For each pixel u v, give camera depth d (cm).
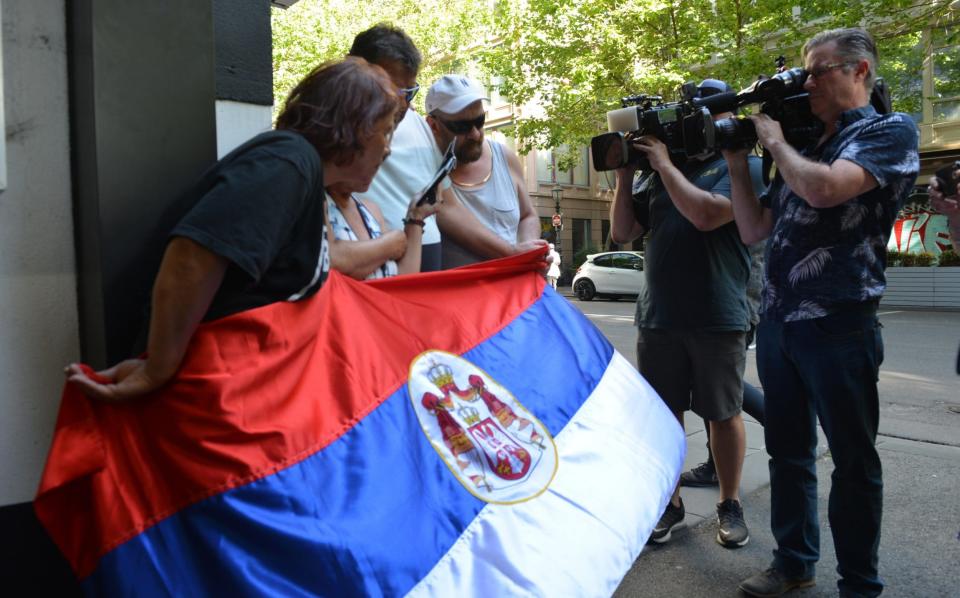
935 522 338
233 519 144
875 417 254
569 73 1739
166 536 144
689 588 287
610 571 186
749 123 279
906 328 1231
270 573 142
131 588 140
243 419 150
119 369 152
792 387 272
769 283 268
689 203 297
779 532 280
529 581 170
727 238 319
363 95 170
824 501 366
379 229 238
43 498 145
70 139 193
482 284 227
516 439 195
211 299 144
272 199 144
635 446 219
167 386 150
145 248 191
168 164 198
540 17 1734
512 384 208
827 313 249
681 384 335
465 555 167
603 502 197
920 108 1802
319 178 159
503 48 1884
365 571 149
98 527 142
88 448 144
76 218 195
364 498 157
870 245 248
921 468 415
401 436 174
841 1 1463
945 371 763
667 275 324
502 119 2756
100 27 183
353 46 259
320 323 173
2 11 181
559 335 230
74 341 196
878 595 257
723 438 325
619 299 2017
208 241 138
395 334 193
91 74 183
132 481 146
